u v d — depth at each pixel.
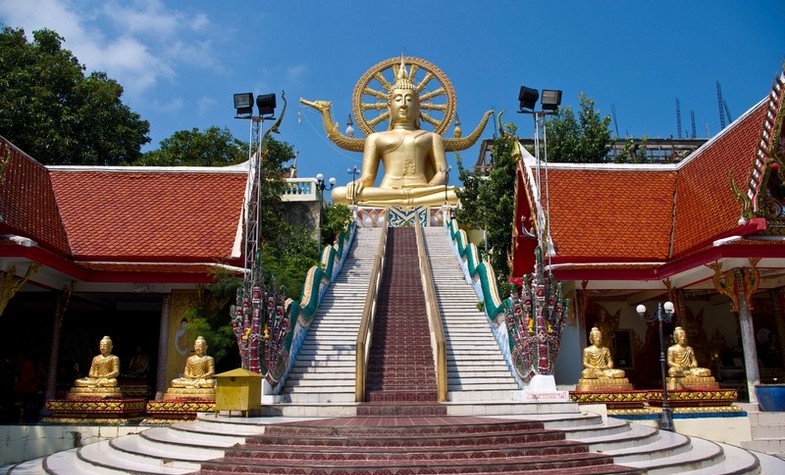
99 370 17.06
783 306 20.28
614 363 22.02
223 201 20.75
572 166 21.47
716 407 16.23
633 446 11.34
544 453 10.22
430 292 18.58
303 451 9.95
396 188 36.44
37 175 20.36
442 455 9.80
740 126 18.77
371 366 16.34
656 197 20.73
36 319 23.70
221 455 10.45
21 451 15.54
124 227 19.75
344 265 24.77
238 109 17.11
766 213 15.88
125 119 31.92
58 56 29.05
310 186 33.62
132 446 12.12
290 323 16.28
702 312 22.58
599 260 18.98
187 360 17.64
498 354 17.31
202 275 18.69
